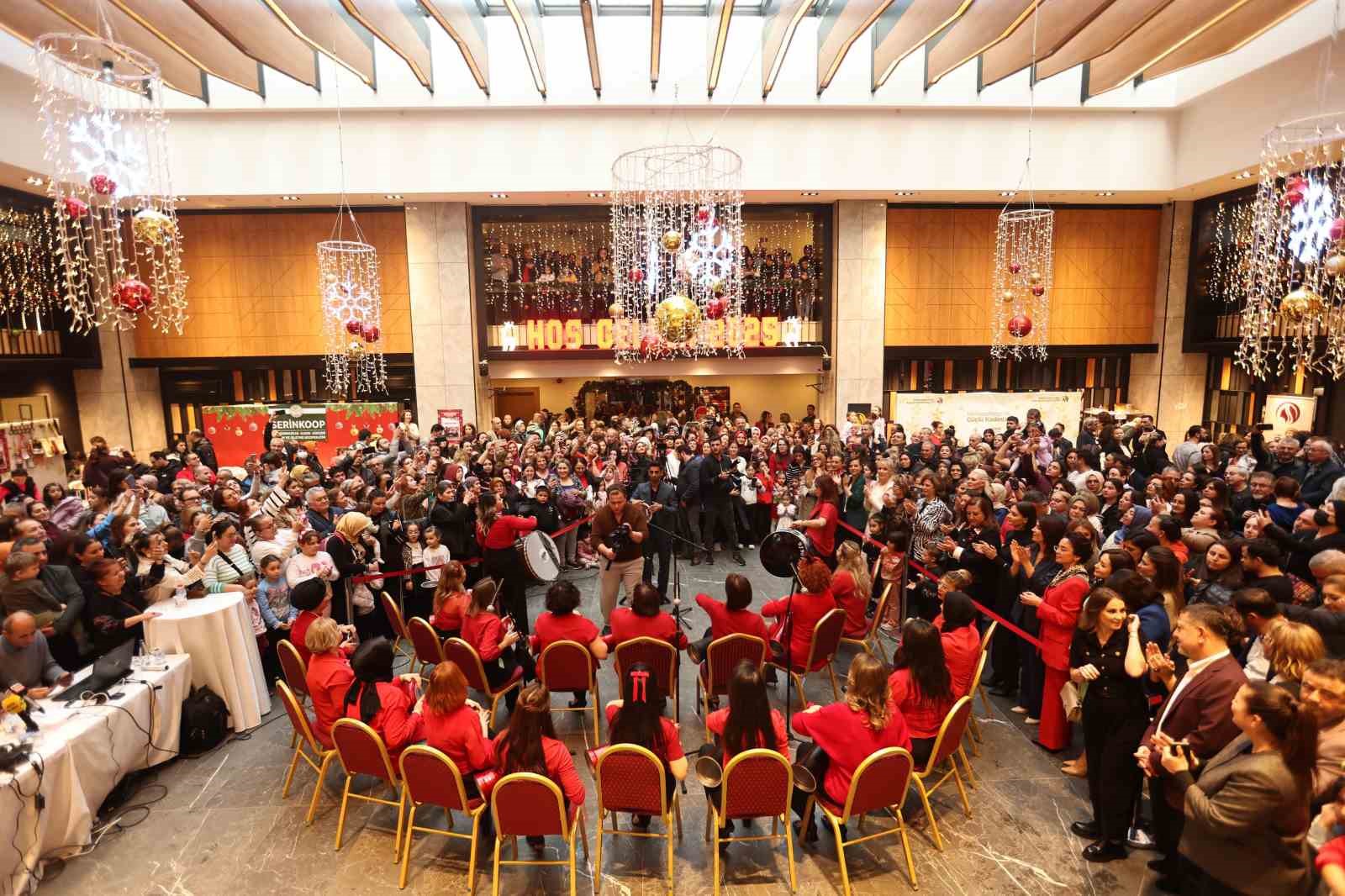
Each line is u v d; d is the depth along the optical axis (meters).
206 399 18.14
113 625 5.70
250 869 4.42
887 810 4.88
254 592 6.55
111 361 16.91
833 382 17.75
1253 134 13.88
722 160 15.41
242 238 17.05
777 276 18.16
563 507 10.30
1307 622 4.24
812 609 5.75
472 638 5.61
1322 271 10.70
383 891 4.23
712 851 4.51
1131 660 4.07
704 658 6.03
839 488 8.82
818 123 15.46
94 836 4.70
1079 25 10.34
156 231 7.77
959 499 7.73
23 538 5.91
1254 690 2.79
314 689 4.75
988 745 5.68
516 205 16.88
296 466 10.87
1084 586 5.14
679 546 11.15
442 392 17.00
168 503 8.83
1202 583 5.38
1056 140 15.81
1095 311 18.31
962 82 15.32
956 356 18.16
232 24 9.92
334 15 11.66
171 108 14.51
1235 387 17.56
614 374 17.64
